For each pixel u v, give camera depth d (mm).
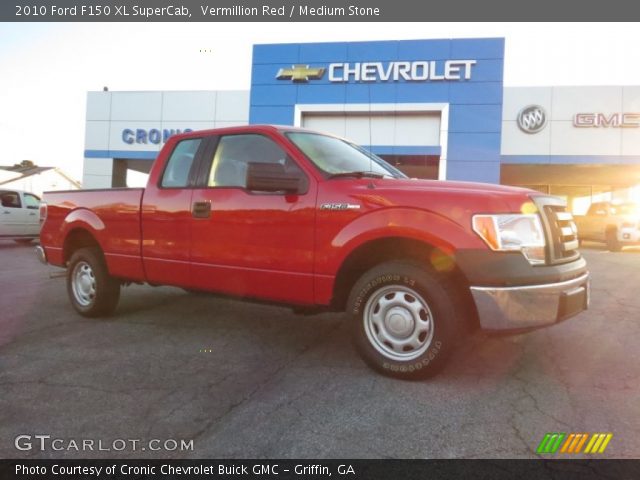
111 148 24594
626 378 3637
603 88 21656
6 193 15594
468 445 2645
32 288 7500
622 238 15164
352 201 3686
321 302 3816
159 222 4707
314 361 4043
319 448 2619
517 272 3266
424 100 18922
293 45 19859
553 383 3527
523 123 22312
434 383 3518
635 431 2805
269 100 20062
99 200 5273
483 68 18562
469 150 18672
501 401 3213
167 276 4680
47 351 4266
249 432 2795
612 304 6395
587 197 32000
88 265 5410
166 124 24062
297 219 3889
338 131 19828
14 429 2830
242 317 5574
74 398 3260
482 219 3318
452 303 3412
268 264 4023
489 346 4379
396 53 19094
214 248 4324
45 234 5898
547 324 3336
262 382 3559
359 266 3895
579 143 21938
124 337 4719
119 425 2881
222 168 4469
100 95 24609
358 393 3342
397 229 3484
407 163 20250
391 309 3619
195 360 4055
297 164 4039
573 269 3617
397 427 2850
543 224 3459
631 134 21516
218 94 23578
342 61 19531
